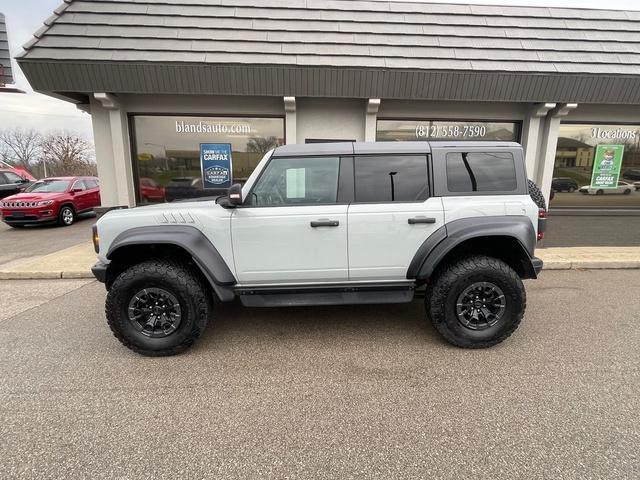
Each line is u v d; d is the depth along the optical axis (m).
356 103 6.75
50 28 5.83
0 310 4.28
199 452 2.07
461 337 3.22
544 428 2.24
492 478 1.87
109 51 5.75
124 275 3.07
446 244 3.15
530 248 3.24
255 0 6.50
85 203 11.90
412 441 2.14
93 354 3.22
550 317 3.98
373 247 3.23
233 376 2.86
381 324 3.84
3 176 13.72
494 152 3.33
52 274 5.57
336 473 1.91
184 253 3.33
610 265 5.97
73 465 1.97
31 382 2.77
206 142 6.85
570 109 6.63
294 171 3.26
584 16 6.95
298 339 3.49
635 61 6.43
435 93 6.29
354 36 6.37
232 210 3.17
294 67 5.94
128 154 6.68
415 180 3.27
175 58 5.80
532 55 6.38
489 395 2.58
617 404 2.47
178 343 3.13
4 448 2.10
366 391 2.64
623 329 3.68
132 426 2.29
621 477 1.86
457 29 6.62
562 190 7.46
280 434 2.21
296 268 3.25
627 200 7.54
